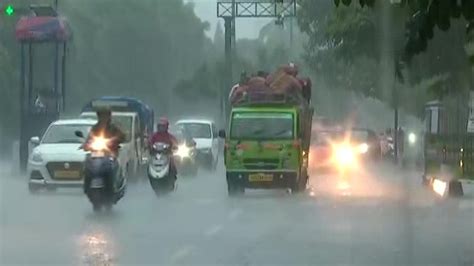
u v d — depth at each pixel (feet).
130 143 195.42
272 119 181.06
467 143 179.63
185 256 94.53
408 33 69.05
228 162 178.70
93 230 115.65
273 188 182.60
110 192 137.69
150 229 117.80
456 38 165.99
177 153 239.09
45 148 169.07
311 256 95.25
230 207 150.92
